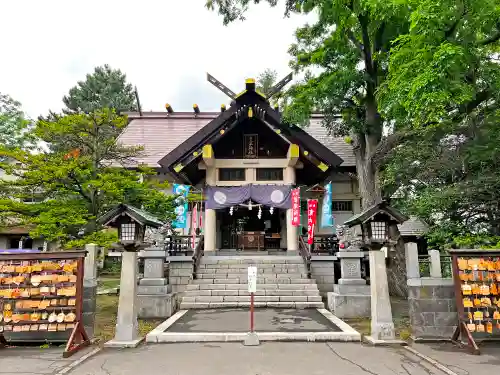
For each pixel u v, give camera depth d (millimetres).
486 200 9219
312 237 14266
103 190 10375
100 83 35875
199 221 17188
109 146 11539
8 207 9562
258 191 16688
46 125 10492
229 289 12461
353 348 6961
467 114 9805
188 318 9805
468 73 8773
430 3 7184
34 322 7039
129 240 7605
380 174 13055
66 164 9938
